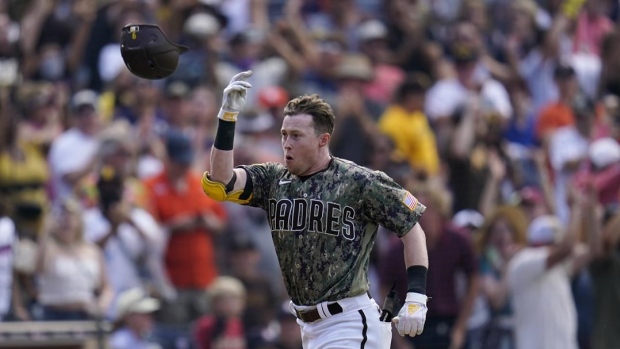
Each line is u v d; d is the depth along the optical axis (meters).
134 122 43.38
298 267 20.55
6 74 43.88
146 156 42.31
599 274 37.34
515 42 55.00
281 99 44.09
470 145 44.16
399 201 20.36
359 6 54.22
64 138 39.72
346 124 43.62
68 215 34.97
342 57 47.62
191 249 37.50
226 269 38.31
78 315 34.59
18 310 34.22
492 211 40.94
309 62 48.31
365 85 46.81
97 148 38.44
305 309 20.62
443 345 35.56
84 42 47.88
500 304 37.69
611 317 37.16
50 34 48.09
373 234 20.84
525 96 51.56
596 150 42.75
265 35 49.19
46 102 42.09
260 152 41.53
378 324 20.56
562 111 48.47
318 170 20.72
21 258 34.44
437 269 35.59
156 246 36.97
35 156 39.41
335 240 20.39
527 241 38.25
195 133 42.72
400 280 34.94
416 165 43.59
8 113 39.06
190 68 45.25
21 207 35.50
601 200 41.75
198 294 37.38
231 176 20.58
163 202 37.94
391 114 44.41
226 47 48.22
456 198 43.22
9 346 32.62
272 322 37.50
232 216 39.59
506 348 37.06
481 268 38.62
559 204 45.69
